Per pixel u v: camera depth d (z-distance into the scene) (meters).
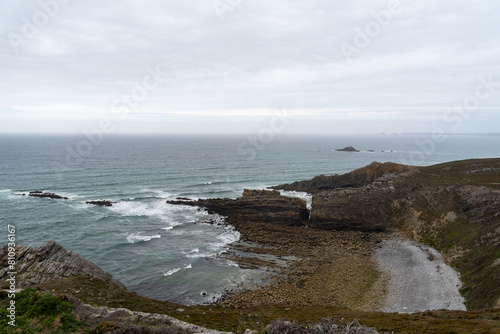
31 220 60.62
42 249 30.66
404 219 56.62
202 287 37.34
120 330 16.03
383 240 52.16
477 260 36.88
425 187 60.16
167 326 18.30
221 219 63.75
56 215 64.19
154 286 37.75
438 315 25.19
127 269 42.16
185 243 51.50
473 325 20.05
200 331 18.50
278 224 61.09
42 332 15.35
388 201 61.06
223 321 23.56
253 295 35.06
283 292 35.53
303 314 27.33
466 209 49.47
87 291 26.25
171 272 41.28
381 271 40.41
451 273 37.84
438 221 51.09
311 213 61.03
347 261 43.78
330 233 56.06
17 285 25.78
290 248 49.22
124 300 26.03
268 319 24.89
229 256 46.31
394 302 32.66
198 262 44.31
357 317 25.67
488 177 58.44
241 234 55.78
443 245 45.66
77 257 31.62
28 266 28.67
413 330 20.05
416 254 45.22
